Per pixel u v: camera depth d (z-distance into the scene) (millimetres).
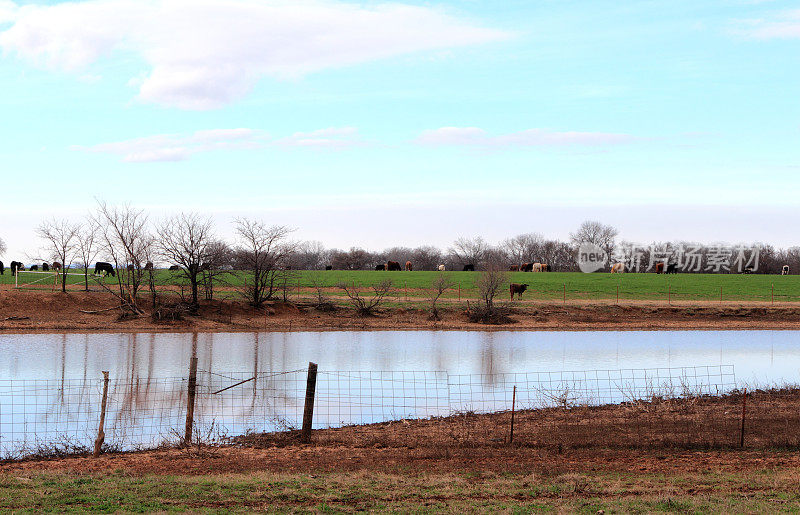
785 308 62062
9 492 11438
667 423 18922
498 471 13422
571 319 55375
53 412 21125
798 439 16641
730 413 20453
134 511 10445
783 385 27234
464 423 19234
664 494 11547
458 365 32781
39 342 39062
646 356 36625
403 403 22891
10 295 49844
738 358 36125
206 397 23688
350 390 25531
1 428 18859
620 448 15812
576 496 11414
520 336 46406
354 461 14477
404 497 11406
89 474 12961
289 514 10375
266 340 42625
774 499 11039
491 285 57531
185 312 50406
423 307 58000
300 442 16844
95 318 48281
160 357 34188
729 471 13398
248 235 55469
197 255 52094
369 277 90188
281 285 60938
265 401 23078
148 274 54312
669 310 59719
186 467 13922
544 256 176125
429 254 172750
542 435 17438
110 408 21750
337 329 49000
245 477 12617
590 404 22719
